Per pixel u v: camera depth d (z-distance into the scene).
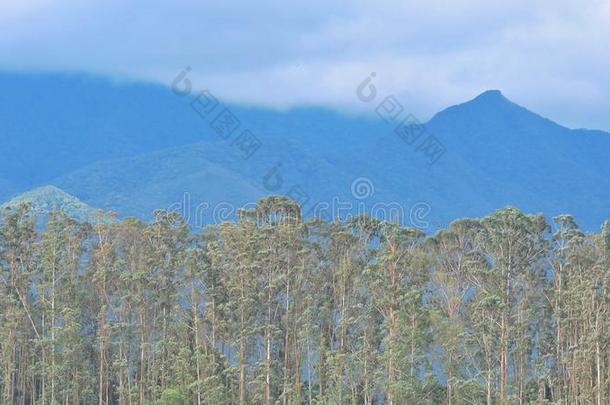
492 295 144.62
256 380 144.88
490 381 140.88
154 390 147.62
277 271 153.75
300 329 151.38
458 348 142.62
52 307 152.88
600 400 134.12
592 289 140.88
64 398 149.62
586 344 138.00
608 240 150.25
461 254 153.38
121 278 153.50
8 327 150.50
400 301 141.75
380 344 150.25
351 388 142.62
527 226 150.38
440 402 143.50
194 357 147.00
